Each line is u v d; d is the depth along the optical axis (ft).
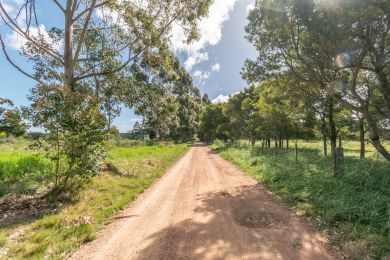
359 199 25.09
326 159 54.54
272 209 27.53
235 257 16.63
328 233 20.43
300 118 70.28
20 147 84.79
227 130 169.89
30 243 19.04
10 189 33.40
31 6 39.75
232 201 31.07
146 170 56.49
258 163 61.93
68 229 21.52
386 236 19.10
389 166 34.09
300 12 30.91
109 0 43.83
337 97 34.42
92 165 32.19
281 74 45.75
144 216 25.79
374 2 26.27
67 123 30.14
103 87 52.75
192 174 54.44
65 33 41.32
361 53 29.81
